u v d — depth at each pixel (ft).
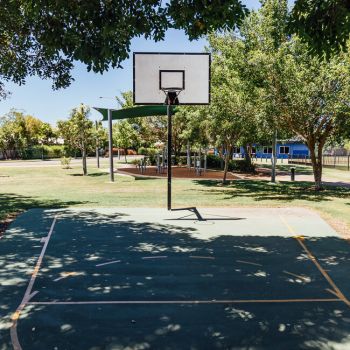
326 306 20.67
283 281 24.52
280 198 59.00
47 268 26.81
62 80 39.34
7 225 39.47
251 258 29.25
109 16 24.07
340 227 39.55
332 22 27.22
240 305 20.77
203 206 51.26
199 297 21.89
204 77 53.57
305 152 205.26
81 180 87.97
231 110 66.74
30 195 61.46
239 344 16.63
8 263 27.84
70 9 24.31
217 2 24.41
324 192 67.51
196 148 130.31
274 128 64.80
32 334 17.56
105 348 16.31
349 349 16.25
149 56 53.11
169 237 35.17
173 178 92.94
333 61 56.39
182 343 16.74
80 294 22.26
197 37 27.09
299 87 58.85
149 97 53.11
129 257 29.32
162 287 23.39
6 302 21.09
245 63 62.13
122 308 20.36
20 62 37.96
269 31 63.82
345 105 55.42
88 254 30.07
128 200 56.03
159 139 140.15
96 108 85.56
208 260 28.71
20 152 200.95
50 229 37.86
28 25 33.58
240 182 85.30
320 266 27.50
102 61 26.08
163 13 26.17
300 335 17.46
